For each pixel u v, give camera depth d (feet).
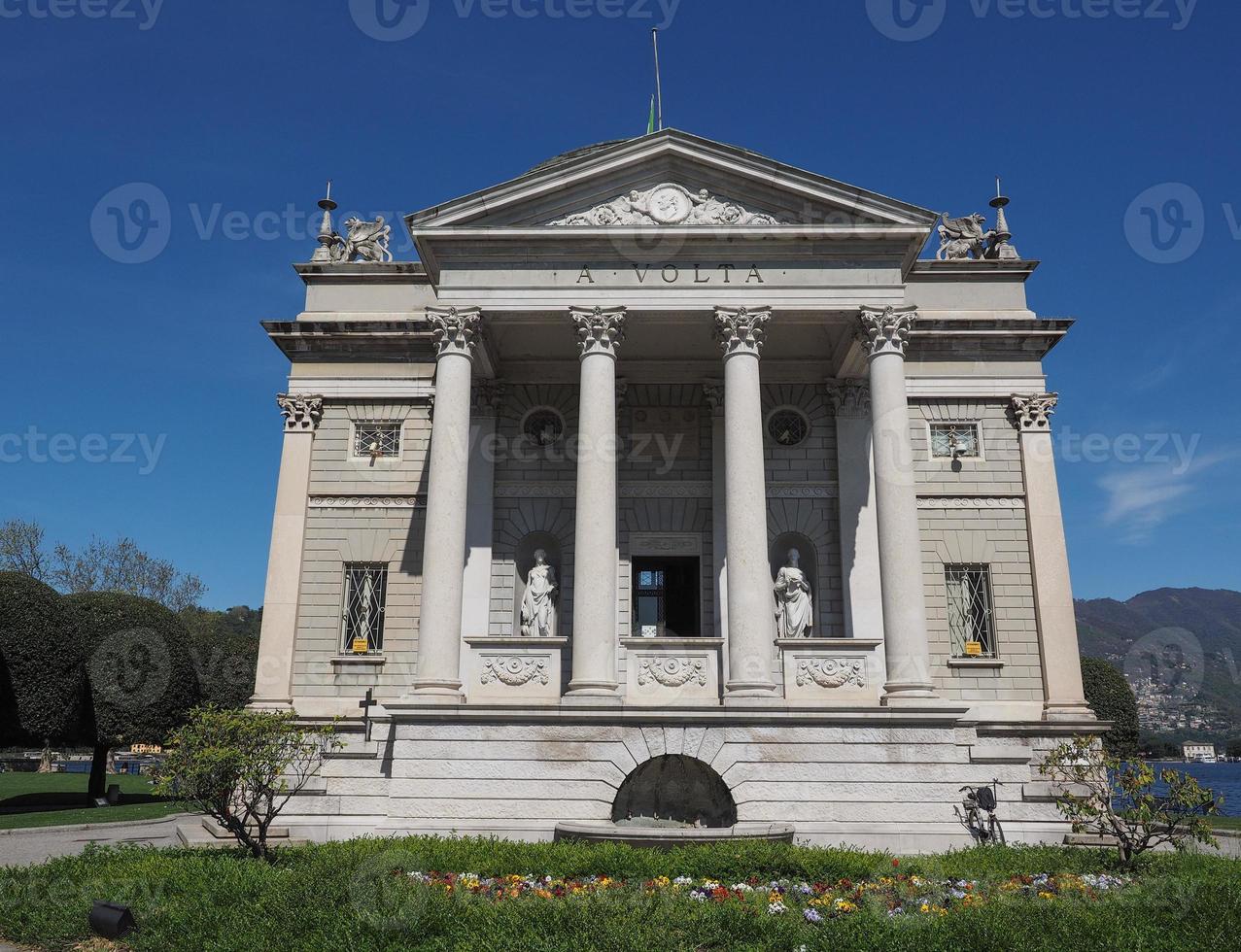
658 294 92.07
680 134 94.32
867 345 92.07
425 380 114.21
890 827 78.02
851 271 92.38
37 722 121.80
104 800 140.26
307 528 111.24
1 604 120.78
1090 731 101.45
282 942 43.16
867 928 43.98
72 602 140.97
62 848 87.66
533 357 111.24
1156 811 64.80
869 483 107.14
